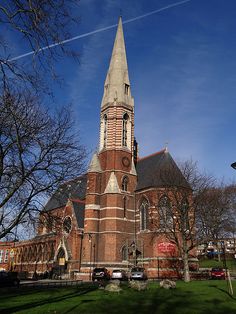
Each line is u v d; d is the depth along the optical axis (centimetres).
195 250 6494
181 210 5306
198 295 3045
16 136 2488
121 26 8681
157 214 6078
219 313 2158
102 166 7406
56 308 2292
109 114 7681
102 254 6594
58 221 2809
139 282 3591
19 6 1335
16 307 2336
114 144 7419
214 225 5788
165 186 5616
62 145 2738
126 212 6950
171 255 6150
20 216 2481
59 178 2702
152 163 7475
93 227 6825
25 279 7300
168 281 3700
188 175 5694
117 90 7856
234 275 6556
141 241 6638
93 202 7000
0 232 2498
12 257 10281
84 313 2136
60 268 7275
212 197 5903
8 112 2378
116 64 8156
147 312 2197
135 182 7325
